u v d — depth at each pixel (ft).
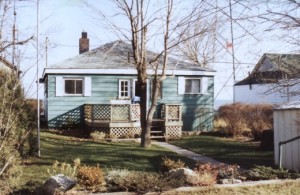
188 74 75.66
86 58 75.36
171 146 55.93
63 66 71.97
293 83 26.61
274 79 27.40
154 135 66.90
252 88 112.47
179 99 75.36
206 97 76.84
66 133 68.95
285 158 37.35
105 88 73.77
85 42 90.02
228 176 30.25
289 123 36.70
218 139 63.31
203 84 76.59
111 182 27.48
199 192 26.37
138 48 52.26
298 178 30.48
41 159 39.47
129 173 28.86
